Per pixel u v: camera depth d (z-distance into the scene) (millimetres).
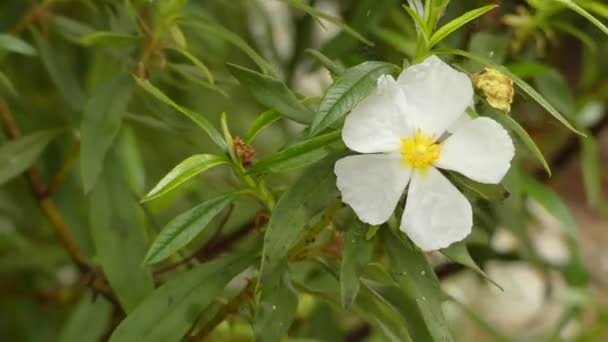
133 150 628
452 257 444
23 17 630
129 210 527
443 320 448
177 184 450
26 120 650
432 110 434
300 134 448
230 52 640
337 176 432
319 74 650
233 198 460
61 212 643
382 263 496
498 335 609
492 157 433
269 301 461
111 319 583
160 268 551
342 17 632
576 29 594
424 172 435
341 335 641
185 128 544
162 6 515
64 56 638
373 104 429
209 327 491
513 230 572
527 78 579
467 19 445
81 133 512
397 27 624
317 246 477
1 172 553
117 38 520
